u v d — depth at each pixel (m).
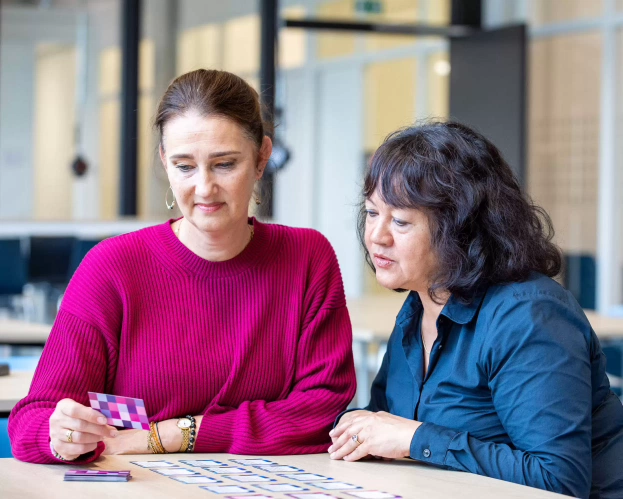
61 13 10.15
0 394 2.46
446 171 1.93
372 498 1.62
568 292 1.95
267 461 1.96
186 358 2.09
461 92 8.07
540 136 8.38
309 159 10.29
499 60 7.78
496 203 1.94
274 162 2.28
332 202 10.09
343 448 1.98
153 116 2.06
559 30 8.18
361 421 1.98
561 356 1.84
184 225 2.13
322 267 2.22
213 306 2.12
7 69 10.18
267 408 2.11
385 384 2.24
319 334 2.21
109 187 10.36
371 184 2.00
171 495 1.63
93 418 1.78
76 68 10.48
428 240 1.95
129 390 2.08
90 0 10.13
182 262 2.11
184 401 2.10
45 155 10.57
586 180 8.08
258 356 2.13
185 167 1.98
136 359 2.08
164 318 2.10
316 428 2.10
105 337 2.07
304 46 10.33
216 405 2.10
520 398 1.84
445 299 2.00
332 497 1.62
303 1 7.66
